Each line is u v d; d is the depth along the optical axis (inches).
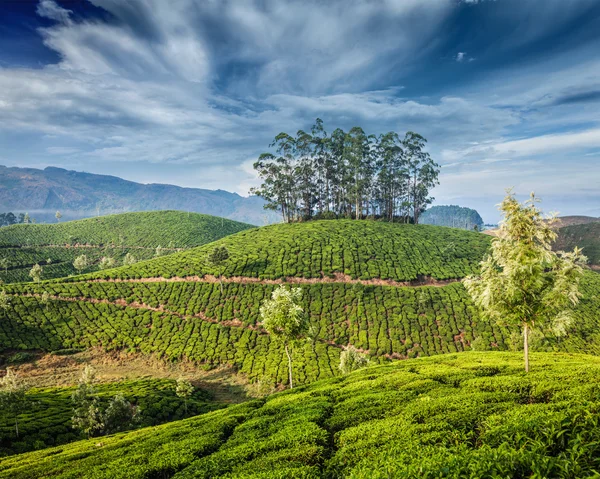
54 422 1747.0
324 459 536.4
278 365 2518.5
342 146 5467.5
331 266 3774.6
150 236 7288.4
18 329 2915.8
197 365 2677.2
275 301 1530.5
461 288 3420.3
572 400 507.2
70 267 6063.0
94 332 3021.7
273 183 5364.2
